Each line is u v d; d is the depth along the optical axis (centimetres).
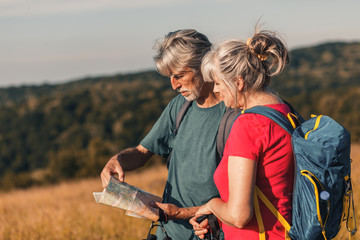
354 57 19862
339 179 170
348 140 170
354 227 191
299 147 173
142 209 217
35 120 9294
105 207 734
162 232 242
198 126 227
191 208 224
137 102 9419
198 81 221
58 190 1498
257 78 185
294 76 14762
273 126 180
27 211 910
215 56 190
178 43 216
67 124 9094
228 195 196
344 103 4903
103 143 2781
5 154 8812
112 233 571
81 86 19050
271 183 183
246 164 178
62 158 2731
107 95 10562
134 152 255
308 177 168
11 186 2766
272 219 185
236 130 183
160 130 249
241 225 179
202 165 224
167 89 11050
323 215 169
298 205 175
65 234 616
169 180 241
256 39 184
